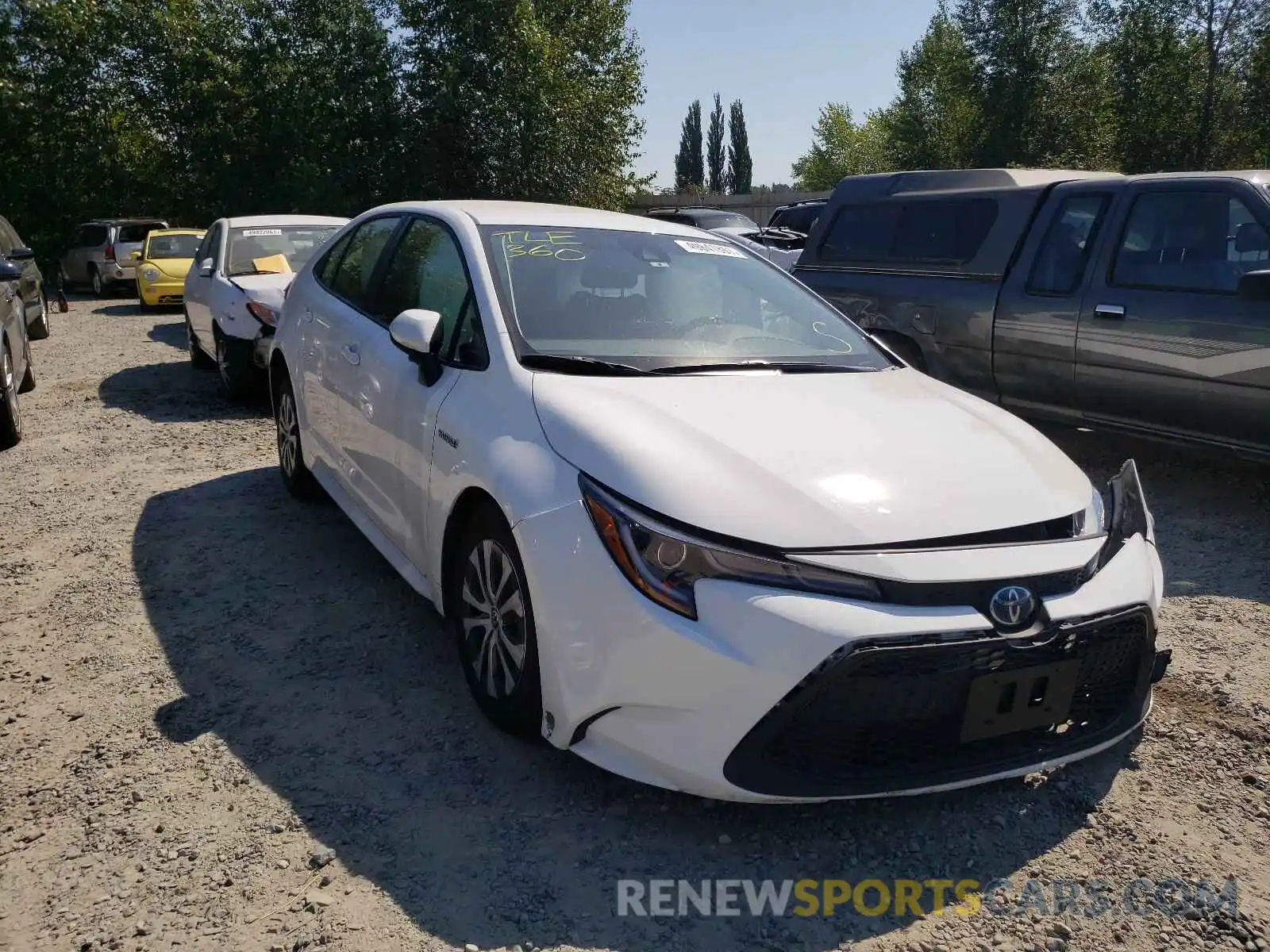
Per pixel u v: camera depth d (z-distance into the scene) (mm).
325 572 4500
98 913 2381
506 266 3645
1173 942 2361
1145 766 3090
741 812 2797
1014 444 3148
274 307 7820
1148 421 5910
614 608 2547
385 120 24484
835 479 2697
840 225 7875
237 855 2582
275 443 6887
